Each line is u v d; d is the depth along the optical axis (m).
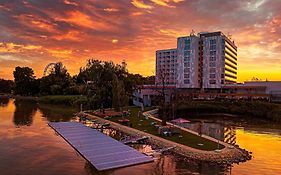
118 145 47.56
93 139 52.69
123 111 92.69
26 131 61.91
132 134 56.88
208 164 37.69
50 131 62.78
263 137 62.06
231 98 133.50
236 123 87.69
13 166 36.50
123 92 90.25
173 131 54.78
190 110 117.19
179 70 170.62
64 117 90.00
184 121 57.59
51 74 198.75
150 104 128.50
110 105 108.44
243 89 148.88
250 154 44.53
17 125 70.44
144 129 61.19
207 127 77.50
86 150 43.84
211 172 34.69
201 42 168.75
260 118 103.50
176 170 35.06
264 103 109.12
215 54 162.75
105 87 107.00
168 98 134.62
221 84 160.38
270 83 140.50
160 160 39.16
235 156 41.00
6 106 130.50
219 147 44.44
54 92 174.75
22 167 36.09
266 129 74.69
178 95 141.12
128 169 35.12
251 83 147.25
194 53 165.12
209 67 164.50
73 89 169.88
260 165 38.38
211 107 120.31
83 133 59.06
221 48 161.12
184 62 168.62
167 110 104.75
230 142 55.09
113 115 83.31
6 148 45.88
